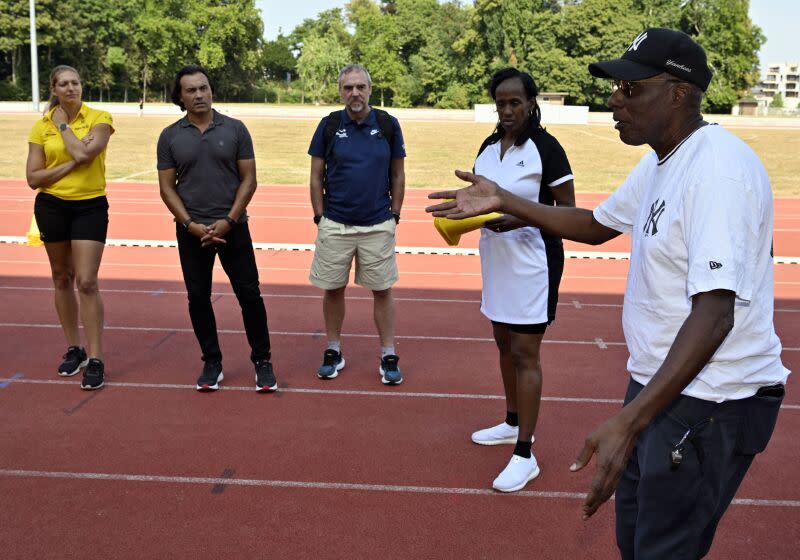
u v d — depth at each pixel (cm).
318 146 473
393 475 363
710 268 168
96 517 320
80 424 418
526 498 344
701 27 5966
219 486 349
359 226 470
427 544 302
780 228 1220
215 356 475
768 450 396
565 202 342
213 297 706
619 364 537
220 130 438
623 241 1089
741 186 173
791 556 297
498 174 346
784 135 3391
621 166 2120
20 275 786
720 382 185
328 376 496
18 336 576
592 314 675
